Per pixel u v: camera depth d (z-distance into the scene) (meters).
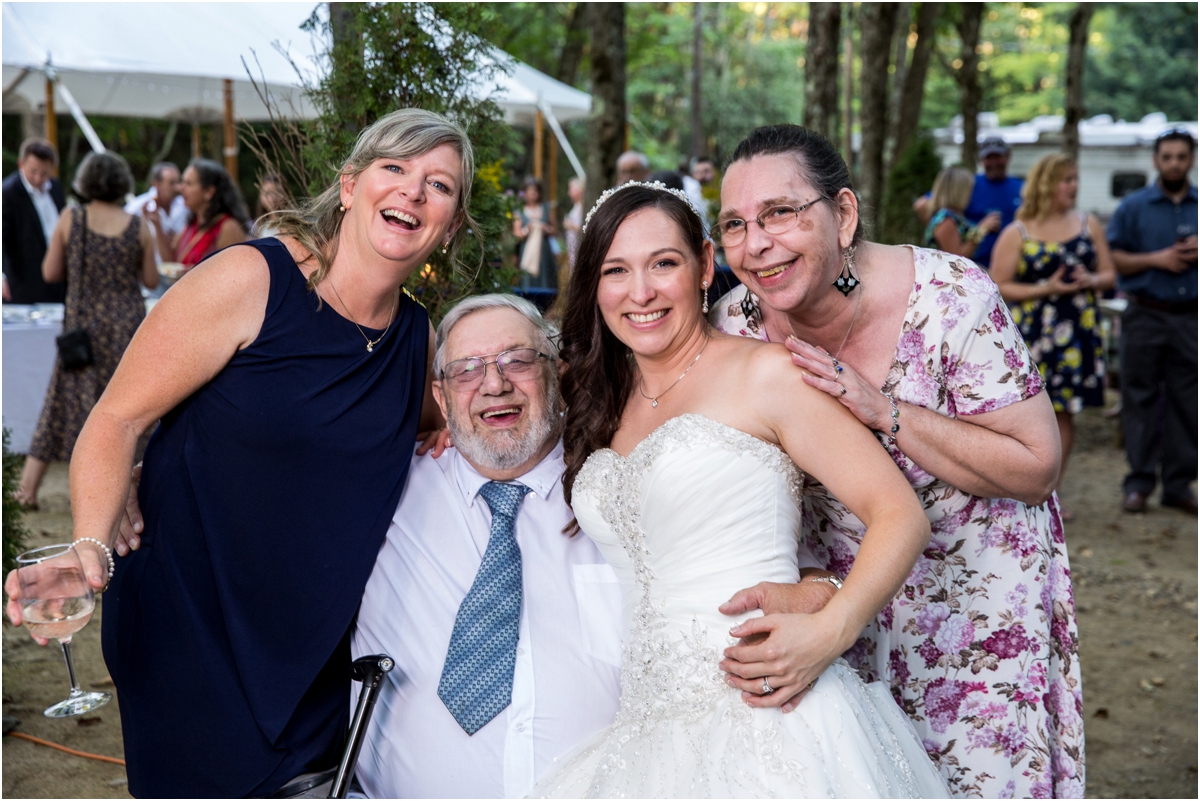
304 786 2.26
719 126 29.20
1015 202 7.97
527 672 2.31
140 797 2.29
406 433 2.42
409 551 2.41
